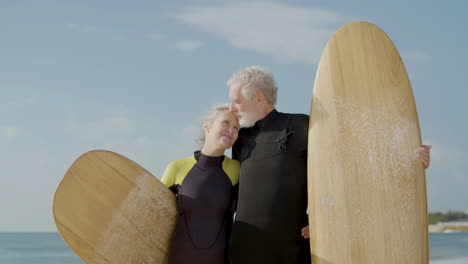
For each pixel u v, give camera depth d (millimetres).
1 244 28219
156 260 3578
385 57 3551
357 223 3303
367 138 3404
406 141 3406
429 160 3426
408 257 3260
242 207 3342
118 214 3512
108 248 3475
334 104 3473
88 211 3453
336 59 3564
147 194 3551
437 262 24156
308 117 3500
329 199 3328
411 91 3514
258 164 3367
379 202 3320
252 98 3430
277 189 3299
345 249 3283
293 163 3357
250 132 3500
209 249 3393
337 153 3381
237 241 3311
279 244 3268
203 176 3504
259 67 3527
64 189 3418
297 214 3334
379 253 3270
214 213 3457
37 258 24281
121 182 3539
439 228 43500
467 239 34156
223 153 3582
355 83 3504
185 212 3469
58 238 36438
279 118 3473
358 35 3602
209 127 3537
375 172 3355
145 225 3553
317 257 3289
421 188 3354
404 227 3291
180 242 3430
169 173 3611
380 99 3469
